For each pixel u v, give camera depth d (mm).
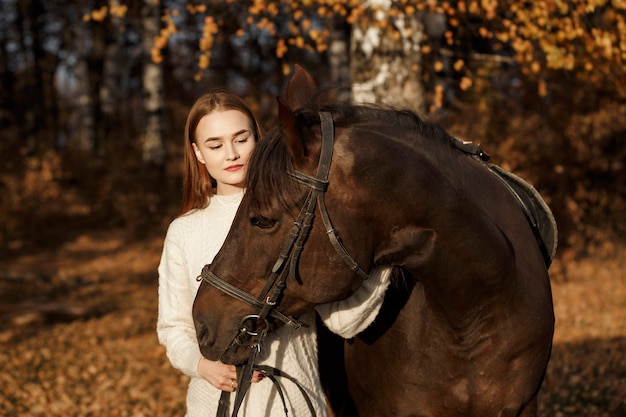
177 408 5008
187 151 2207
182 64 19359
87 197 14414
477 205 1937
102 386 5543
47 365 6188
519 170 9094
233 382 1992
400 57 5617
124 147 17047
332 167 1759
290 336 2125
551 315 2115
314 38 5582
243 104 2150
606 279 8203
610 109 8891
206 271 1873
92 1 17547
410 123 1965
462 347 2041
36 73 20953
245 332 1856
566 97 9250
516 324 2006
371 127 1890
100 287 9641
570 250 8906
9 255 11727
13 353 6562
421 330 2109
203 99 2125
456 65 5973
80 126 19688
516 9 5566
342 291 1812
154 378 5766
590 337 6160
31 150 17141
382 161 1782
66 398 5223
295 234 1738
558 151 9164
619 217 9523
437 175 1859
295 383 2037
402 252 1862
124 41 21125
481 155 2217
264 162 1759
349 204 1764
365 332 2262
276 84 18250
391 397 2219
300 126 1727
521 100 9445
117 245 12172
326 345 2502
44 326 7641
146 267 10758
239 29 5930
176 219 2238
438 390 2117
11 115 21156
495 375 2035
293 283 1795
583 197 9352
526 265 2055
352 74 5781
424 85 6445
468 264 1902
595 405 4543
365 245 1807
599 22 6770
